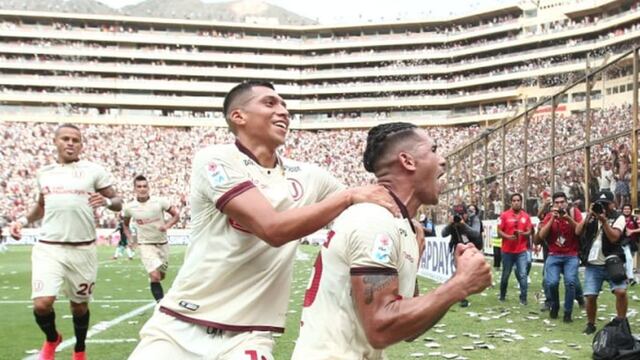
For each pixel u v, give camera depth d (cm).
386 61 8450
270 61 8575
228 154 288
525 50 7638
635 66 1212
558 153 1602
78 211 568
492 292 1288
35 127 5828
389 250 232
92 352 649
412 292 249
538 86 7131
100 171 589
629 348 598
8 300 1116
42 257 561
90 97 7844
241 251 286
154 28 8462
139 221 910
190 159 5819
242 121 297
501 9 7956
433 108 8181
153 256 912
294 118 8412
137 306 1049
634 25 6544
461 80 8044
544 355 639
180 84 8244
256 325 290
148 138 6056
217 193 273
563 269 898
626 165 1279
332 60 8569
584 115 1485
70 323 853
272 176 300
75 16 8156
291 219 253
